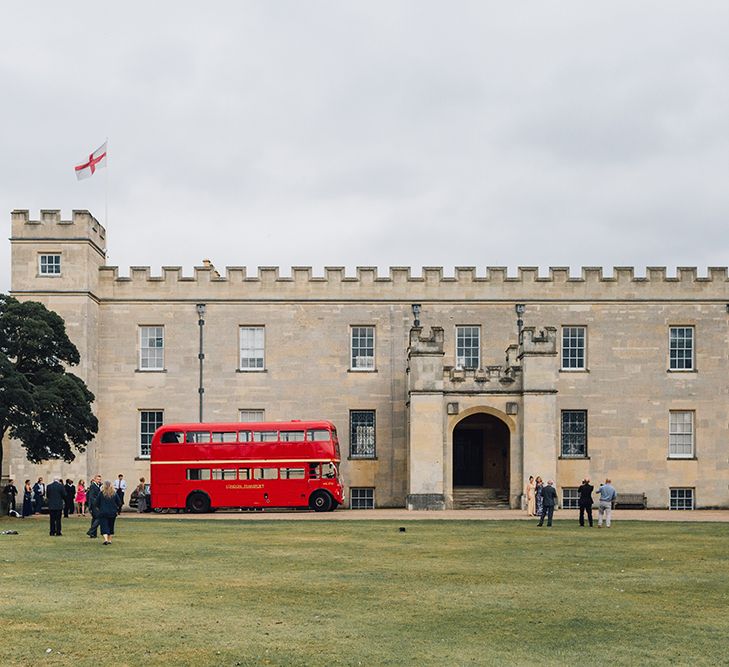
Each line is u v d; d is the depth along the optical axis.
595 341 55.44
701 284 55.62
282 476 49.62
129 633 17.06
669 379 55.22
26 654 15.62
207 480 49.47
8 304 44.38
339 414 55.22
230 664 15.03
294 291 55.75
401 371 55.38
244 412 55.31
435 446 50.44
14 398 41.00
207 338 55.47
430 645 16.23
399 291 55.75
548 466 50.12
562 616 18.72
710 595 21.17
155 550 29.70
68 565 25.89
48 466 51.28
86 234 53.03
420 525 40.22
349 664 15.01
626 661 15.24
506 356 54.81
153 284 55.59
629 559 27.64
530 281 55.78
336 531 37.03
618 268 55.75
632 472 54.88
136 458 54.81
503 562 26.86
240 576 23.84
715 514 49.12
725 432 55.09
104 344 55.31
